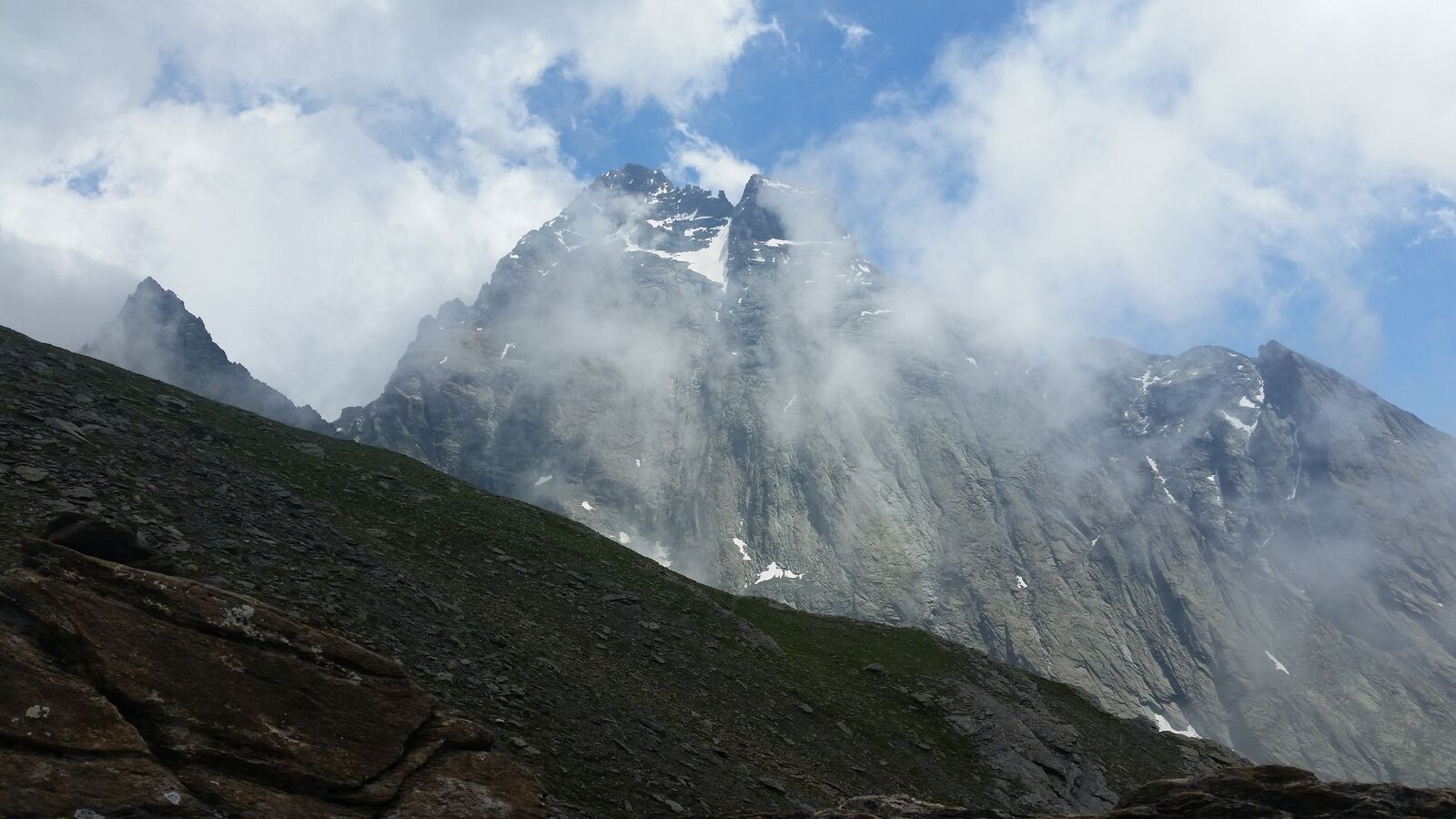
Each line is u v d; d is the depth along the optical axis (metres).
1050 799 67.31
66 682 16.97
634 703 44.62
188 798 16.33
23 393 43.41
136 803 15.66
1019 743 74.44
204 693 18.53
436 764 20.34
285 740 18.66
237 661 19.69
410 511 62.25
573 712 37.50
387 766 19.56
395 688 21.77
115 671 17.80
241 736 18.17
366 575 41.06
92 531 25.12
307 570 37.72
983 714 77.06
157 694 17.88
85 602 18.77
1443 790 26.47
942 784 60.25
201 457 46.81
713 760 41.97
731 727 50.69
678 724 45.31
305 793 18.02
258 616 20.97
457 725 21.70
